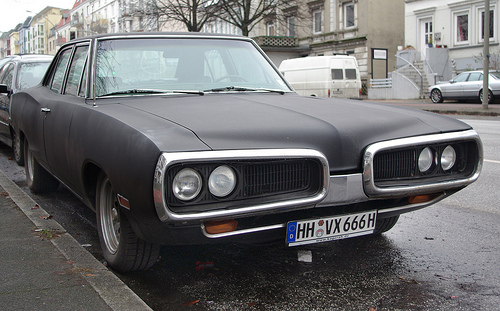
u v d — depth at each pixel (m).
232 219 2.72
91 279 2.98
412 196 3.25
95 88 3.75
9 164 7.70
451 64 30.47
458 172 3.29
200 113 3.14
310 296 3.07
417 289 3.18
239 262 3.62
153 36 4.23
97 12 82.88
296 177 2.80
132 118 3.05
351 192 2.91
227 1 33.47
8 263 3.23
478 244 4.07
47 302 2.68
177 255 3.73
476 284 3.26
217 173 2.60
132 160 2.66
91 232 4.41
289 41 42.16
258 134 2.78
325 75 24.36
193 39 4.36
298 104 3.55
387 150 2.98
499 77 22.69
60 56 5.09
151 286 3.21
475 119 16.83
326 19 39.78
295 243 2.90
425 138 3.09
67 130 3.73
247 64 4.42
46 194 5.74
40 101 4.78
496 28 28.27
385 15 36.84
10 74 8.84
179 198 2.54
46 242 3.64
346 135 2.94
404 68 31.09
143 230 2.76
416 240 4.16
